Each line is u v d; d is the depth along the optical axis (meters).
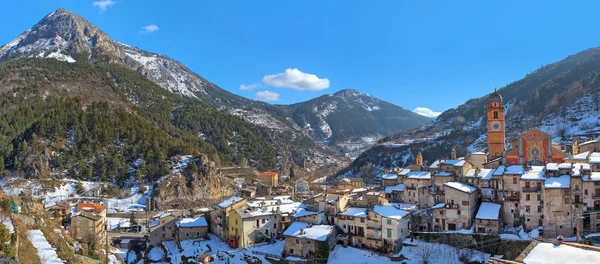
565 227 118.50
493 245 120.62
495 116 178.75
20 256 68.69
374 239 131.25
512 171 134.38
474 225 131.50
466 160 152.50
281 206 162.88
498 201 134.88
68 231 127.25
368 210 134.25
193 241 153.62
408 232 136.12
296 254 131.25
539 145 157.75
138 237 166.75
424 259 119.94
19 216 91.06
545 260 55.88
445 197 134.88
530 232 124.12
